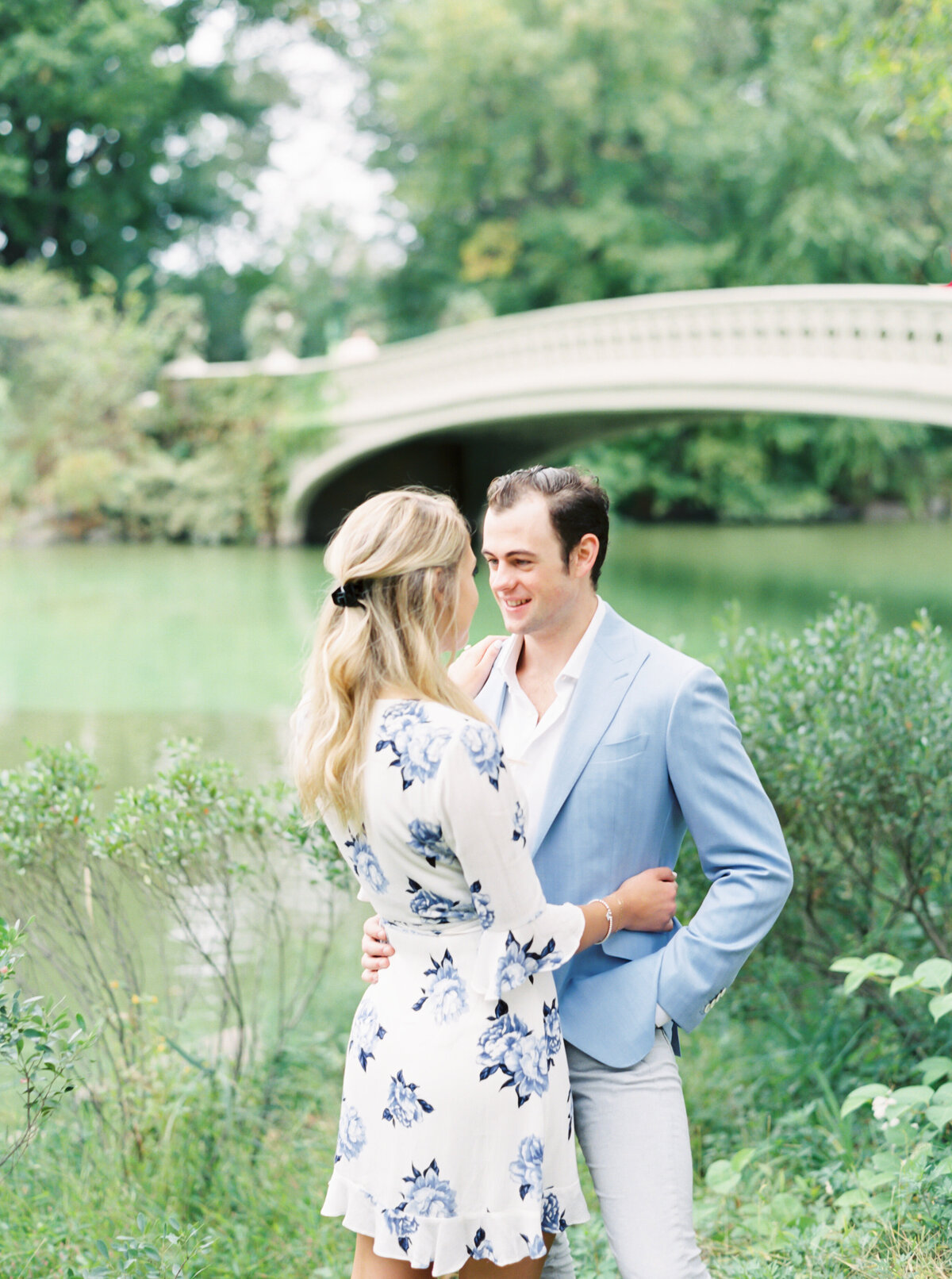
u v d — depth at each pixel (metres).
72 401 24.19
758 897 1.79
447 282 34.34
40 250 31.09
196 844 2.91
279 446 23.88
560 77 28.89
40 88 27.97
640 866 1.89
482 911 1.59
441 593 1.66
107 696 10.71
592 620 1.96
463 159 30.92
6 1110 2.92
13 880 3.02
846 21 9.05
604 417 22.08
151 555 22.78
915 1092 2.41
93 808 2.95
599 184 30.12
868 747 3.06
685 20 29.16
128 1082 2.99
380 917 1.72
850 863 3.20
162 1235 2.21
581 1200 1.71
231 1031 3.49
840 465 32.53
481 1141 1.61
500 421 21.62
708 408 15.42
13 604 16.80
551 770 1.89
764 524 32.56
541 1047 1.68
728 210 29.89
